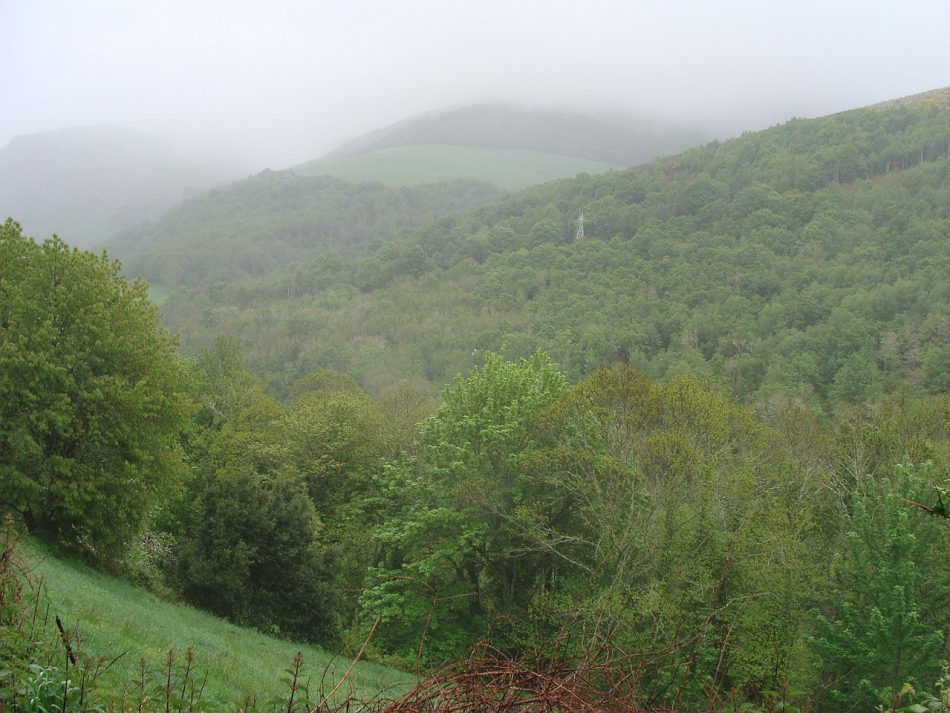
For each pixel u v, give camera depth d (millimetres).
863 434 33531
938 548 22891
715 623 20859
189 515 32438
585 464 27484
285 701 6559
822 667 23234
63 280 25078
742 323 86812
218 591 26203
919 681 21172
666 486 25062
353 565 34719
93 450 24453
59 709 6172
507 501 30391
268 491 28703
